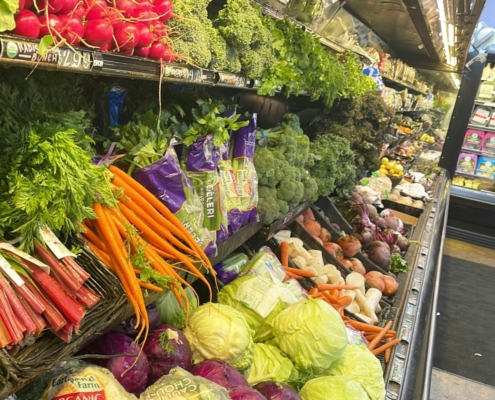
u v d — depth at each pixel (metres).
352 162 4.08
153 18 1.37
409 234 4.56
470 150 8.38
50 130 1.15
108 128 1.90
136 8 1.38
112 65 1.23
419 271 3.62
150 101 1.96
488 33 7.32
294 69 2.56
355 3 4.41
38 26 1.02
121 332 1.47
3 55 0.90
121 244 1.37
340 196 4.13
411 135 7.62
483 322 4.86
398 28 5.42
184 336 1.63
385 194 5.25
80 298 1.13
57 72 1.44
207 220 1.84
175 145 1.86
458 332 4.56
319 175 3.51
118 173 1.53
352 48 4.81
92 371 1.24
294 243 3.04
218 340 1.67
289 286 2.47
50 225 1.12
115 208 1.42
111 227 1.36
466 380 3.78
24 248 1.09
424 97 8.57
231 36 1.88
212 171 1.86
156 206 1.59
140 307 1.32
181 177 1.68
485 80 8.07
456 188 8.00
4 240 1.08
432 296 3.25
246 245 2.64
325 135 3.77
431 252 4.09
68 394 1.17
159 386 1.34
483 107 8.20
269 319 2.07
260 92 2.31
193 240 1.67
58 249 1.11
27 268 1.06
